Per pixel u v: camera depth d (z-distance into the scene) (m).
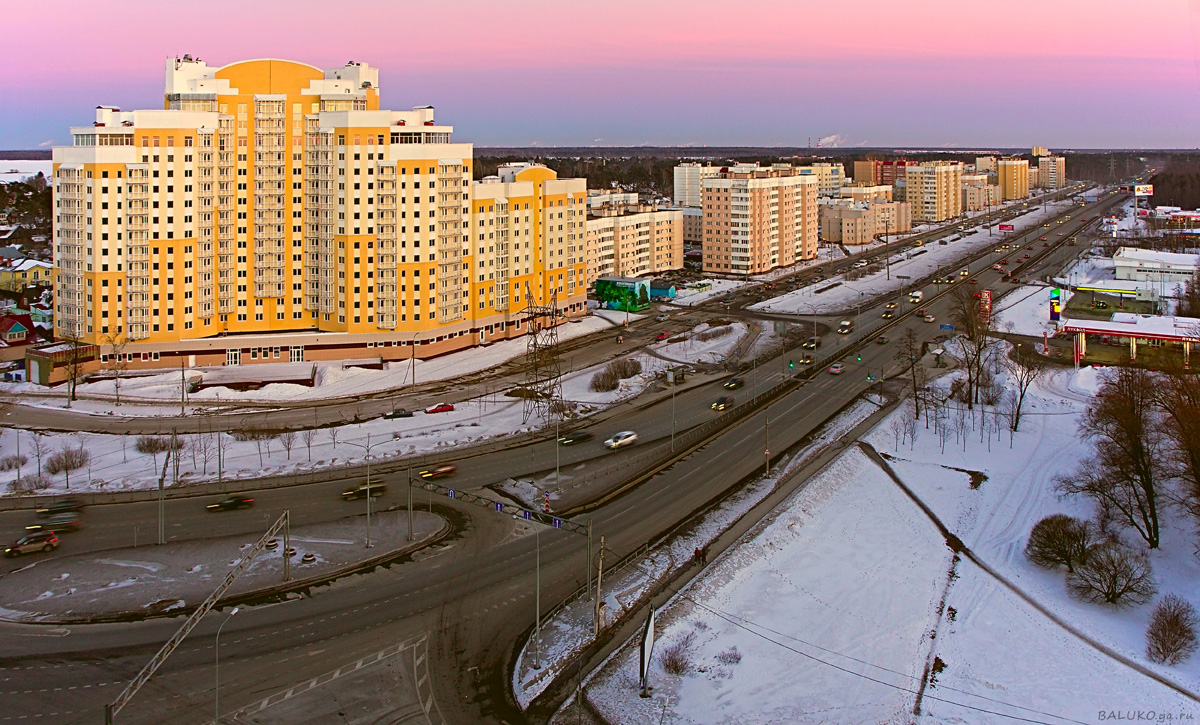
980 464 166.75
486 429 181.38
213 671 93.31
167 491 145.75
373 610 107.25
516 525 133.50
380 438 174.62
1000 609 113.94
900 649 104.06
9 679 90.94
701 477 155.25
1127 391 160.62
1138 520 136.00
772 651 102.56
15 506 139.25
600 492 147.88
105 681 90.94
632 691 92.94
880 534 136.62
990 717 90.62
